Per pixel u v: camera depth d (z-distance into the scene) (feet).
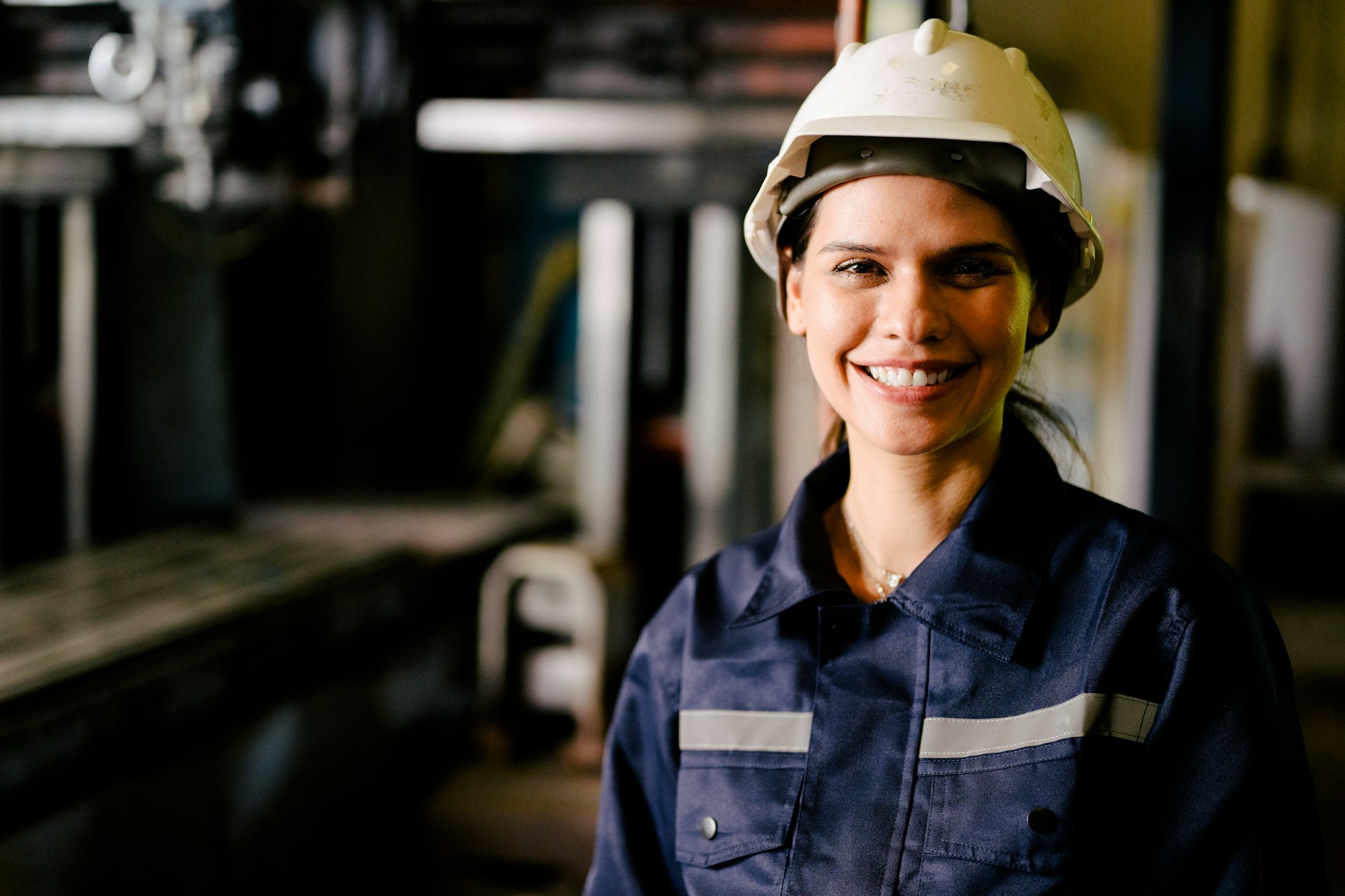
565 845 10.66
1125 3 11.96
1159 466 8.99
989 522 3.26
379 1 9.86
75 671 6.87
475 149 11.44
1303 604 19.15
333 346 16.67
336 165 10.02
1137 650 2.95
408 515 13.76
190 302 13.37
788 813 3.18
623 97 10.89
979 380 3.09
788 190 3.50
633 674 3.74
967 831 2.95
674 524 15.19
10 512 12.14
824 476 3.78
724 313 13.50
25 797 6.36
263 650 8.77
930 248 3.00
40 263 12.42
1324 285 24.02
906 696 3.17
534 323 19.40
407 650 11.23
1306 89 18.03
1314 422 24.70
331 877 9.68
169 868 7.50
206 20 9.07
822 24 10.55
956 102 3.06
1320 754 12.85
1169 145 8.77
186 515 13.53
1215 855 2.84
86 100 10.96
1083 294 3.65
